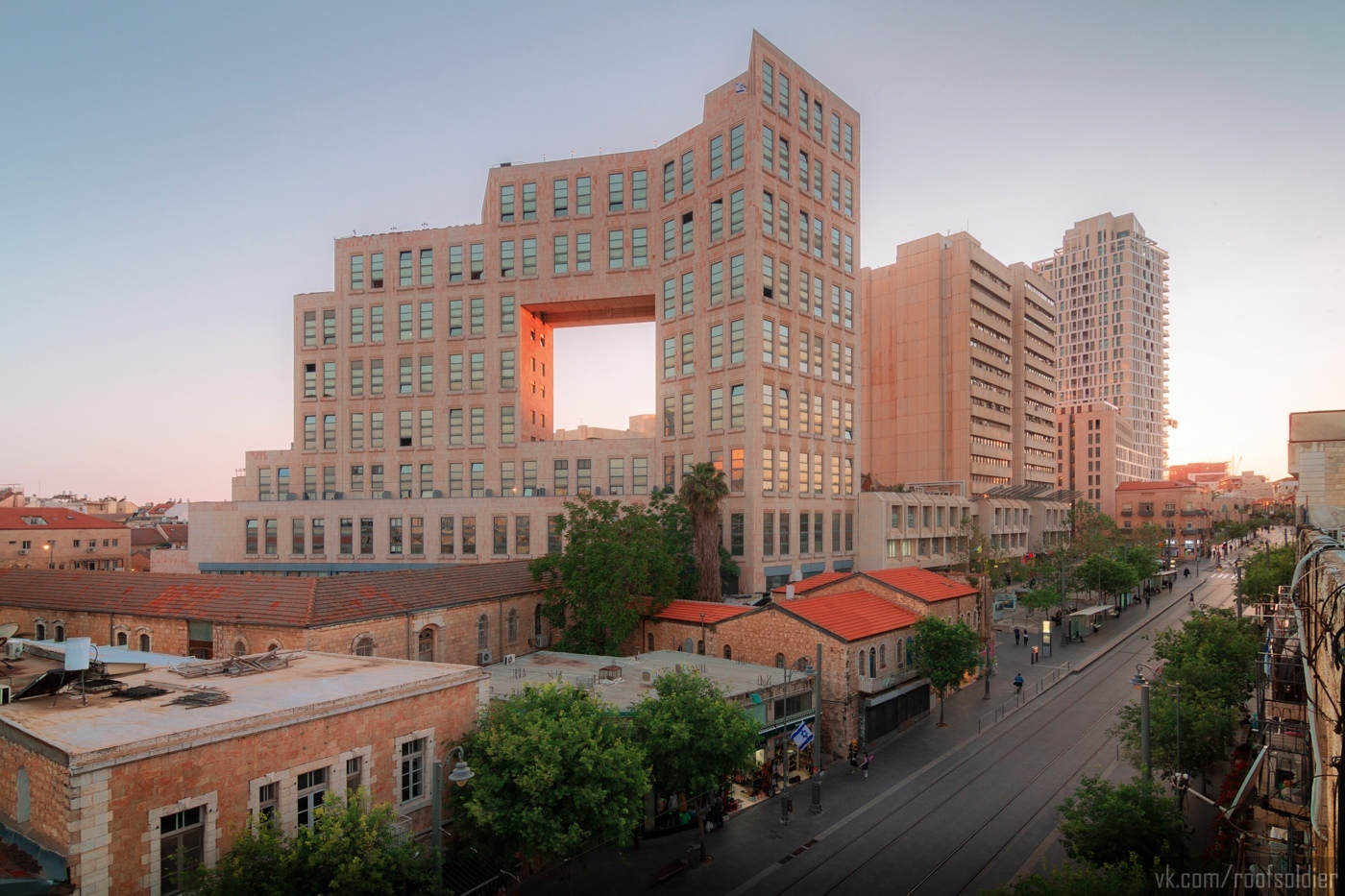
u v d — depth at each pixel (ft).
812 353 225.35
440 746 78.54
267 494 269.03
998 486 346.74
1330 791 40.01
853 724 125.49
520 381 246.88
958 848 93.15
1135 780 75.87
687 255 225.56
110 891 53.11
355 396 261.44
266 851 54.39
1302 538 80.53
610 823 71.77
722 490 176.55
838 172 239.71
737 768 90.79
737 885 84.89
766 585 203.10
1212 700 100.07
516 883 81.30
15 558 315.37
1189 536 504.84
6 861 52.70
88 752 52.29
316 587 125.29
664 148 235.20
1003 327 383.24
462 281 253.24
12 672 73.20
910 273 366.02
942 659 136.87
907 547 257.75
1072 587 261.44
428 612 136.15
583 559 156.66
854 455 241.35
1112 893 56.44
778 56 216.33
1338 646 35.24
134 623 135.23
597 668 126.72
